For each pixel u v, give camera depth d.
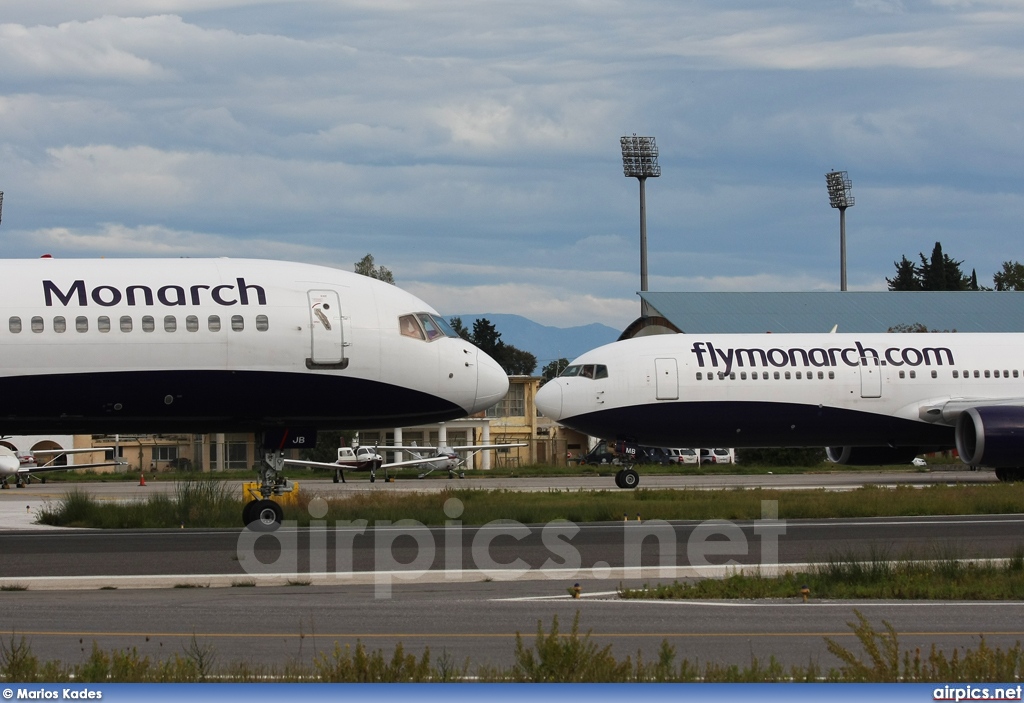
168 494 111.00
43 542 71.62
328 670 34.09
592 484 158.00
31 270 80.50
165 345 79.38
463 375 86.75
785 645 40.50
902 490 109.81
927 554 63.66
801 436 136.75
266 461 83.62
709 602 48.94
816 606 48.16
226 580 54.88
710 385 133.75
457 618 45.09
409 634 41.97
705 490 118.12
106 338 78.75
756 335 139.00
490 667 36.41
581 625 43.81
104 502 109.62
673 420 133.50
